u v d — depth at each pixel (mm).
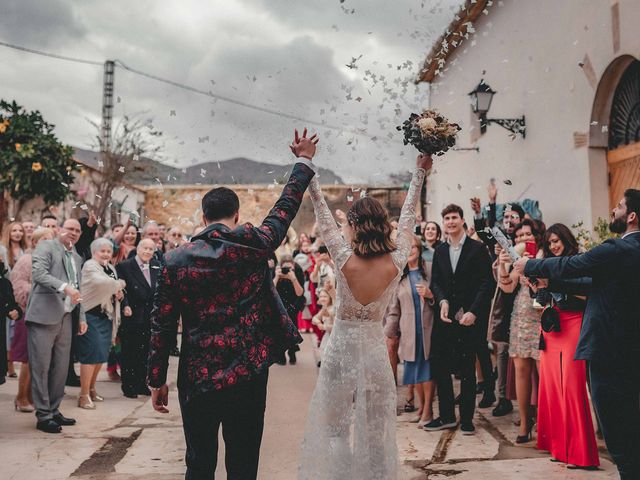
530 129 8500
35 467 3986
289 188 2875
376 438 2893
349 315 2998
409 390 5707
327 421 2938
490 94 8523
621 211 3227
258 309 2639
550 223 7863
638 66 6258
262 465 4102
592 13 6809
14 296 5723
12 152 11617
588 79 6906
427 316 5051
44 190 11961
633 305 3059
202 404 2523
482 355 5707
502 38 9672
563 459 4000
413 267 5270
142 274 6531
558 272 3168
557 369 4039
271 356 2637
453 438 4664
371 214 2988
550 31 7883
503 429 4926
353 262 2963
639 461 3025
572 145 7277
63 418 5098
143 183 16484
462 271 4922
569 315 3988
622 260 3012
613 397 3061
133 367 6375
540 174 8172
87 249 6727
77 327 5262
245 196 16016
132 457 4227
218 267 2531
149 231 7367
